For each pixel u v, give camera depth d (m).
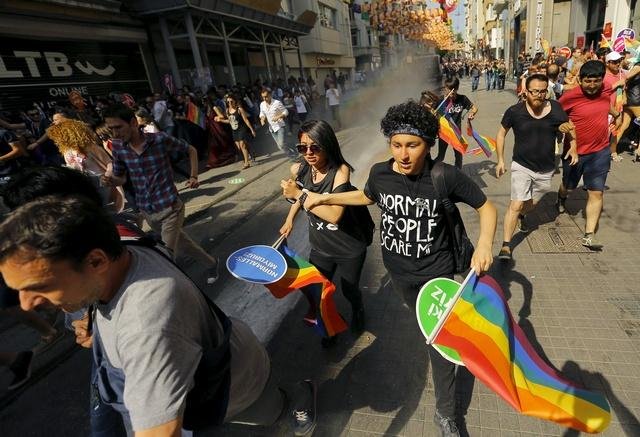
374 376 2.50
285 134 9.51
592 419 1.43
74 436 2.34
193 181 3.57
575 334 2.64
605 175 3.52
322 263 2.56
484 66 35.19
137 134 3.15
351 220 2.40
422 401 2.28
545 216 4.54
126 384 0.98
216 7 12.79
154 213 3.32
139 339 0.97
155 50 13.08
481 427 2.07
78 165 3.89
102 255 0.94
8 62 9.05
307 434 2.08
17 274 0.86
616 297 2.97
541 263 3.57
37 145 6.59
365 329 2.94
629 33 8.47
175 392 0.98
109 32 11.19
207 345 1.20
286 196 2.37
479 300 1.65
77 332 1.66
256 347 1.58
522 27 26.86
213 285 3.85
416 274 1.96
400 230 1.89
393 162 1.87
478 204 1.75
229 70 14.30
